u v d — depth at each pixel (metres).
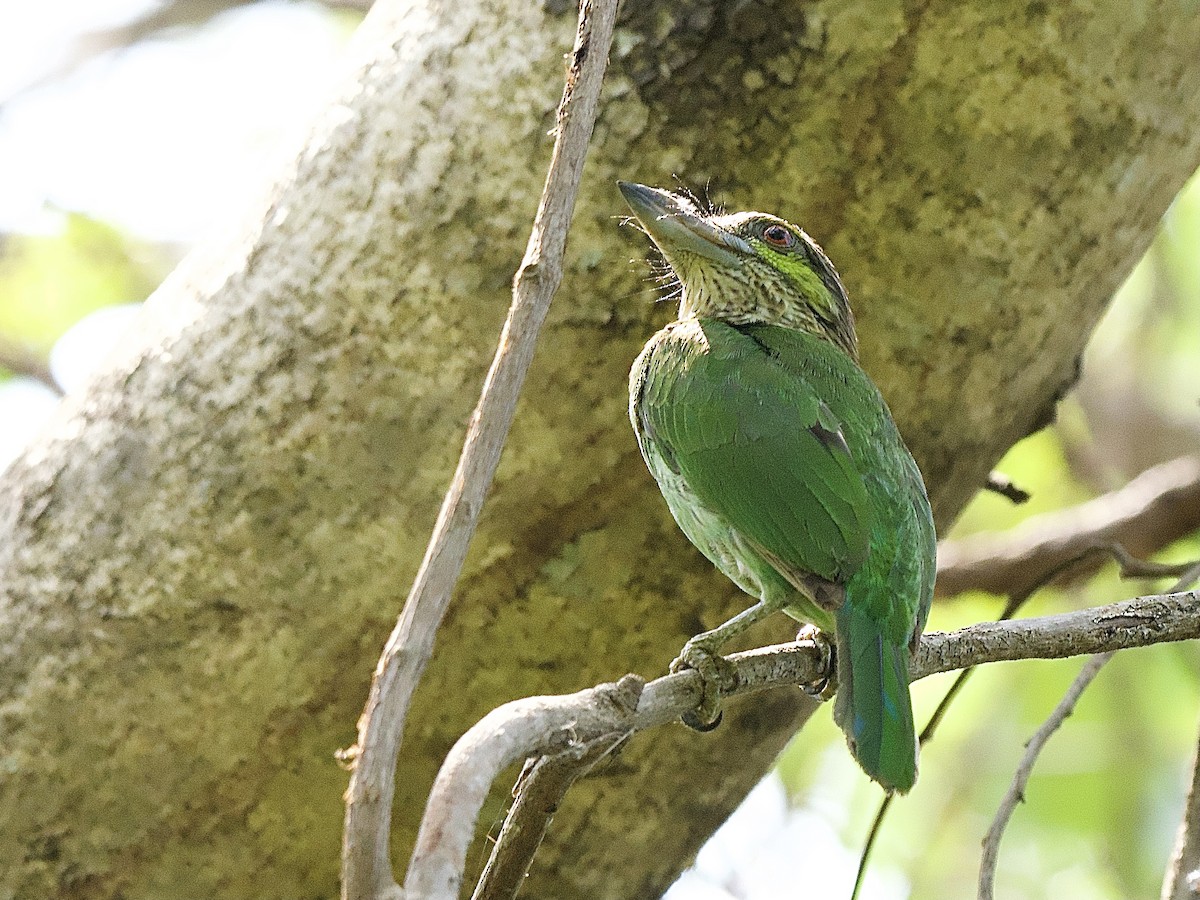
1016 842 17.73
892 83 10.12
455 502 6.43
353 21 21.77
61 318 19.61
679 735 10.91
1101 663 10.62
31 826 10.09
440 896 5.70
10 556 10.23
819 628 10.62
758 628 11.30
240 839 10.30
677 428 10.41
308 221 10.20
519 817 7.81
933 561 10.51
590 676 10.65
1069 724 17.83
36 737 10.03
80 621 10.05
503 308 10.01
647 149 10.12
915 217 10.45
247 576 10.03
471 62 10.16
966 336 10.80
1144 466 20.62
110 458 10.17
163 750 10.11
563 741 6.85
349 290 10.06
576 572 10.44
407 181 10.10
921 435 11.12
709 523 10.37
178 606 10.03
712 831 11.70
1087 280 11.00
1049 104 10.31
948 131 10.26
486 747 6.41
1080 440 20.70
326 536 10.04
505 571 10.35
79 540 10.12
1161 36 10.36
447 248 10.03
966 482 11.65
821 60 10.03
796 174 10.30
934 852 17.83
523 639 10.48
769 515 10.08
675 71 10.04
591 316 10.24
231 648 10.06
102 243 19.59
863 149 10.24
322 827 10.33
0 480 10.59
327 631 10.08
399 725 6.00
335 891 10.45
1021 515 20.14
